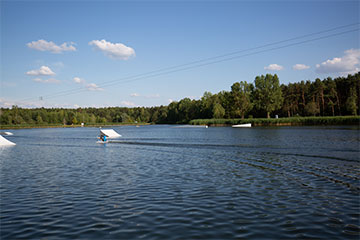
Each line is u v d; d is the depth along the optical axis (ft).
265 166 75.51
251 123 410.93
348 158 87.04
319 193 48.29
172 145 140.67
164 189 52.13
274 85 468.75
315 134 188.85
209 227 34.01
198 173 67.41
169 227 34.19
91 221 36.55
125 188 53.31
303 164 77.51
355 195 46.93
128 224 35.32
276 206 41.55
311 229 33.22
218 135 209.67
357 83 422.41
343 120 335.26
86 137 231.91
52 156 106.52
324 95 443.73
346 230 32.86
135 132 300.40
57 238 31.58
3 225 35.68
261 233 32.19
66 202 44.88
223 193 48.85
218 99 629.10
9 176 67.00
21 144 166.09
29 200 46.24
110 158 97.91
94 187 54.54
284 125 380.58
